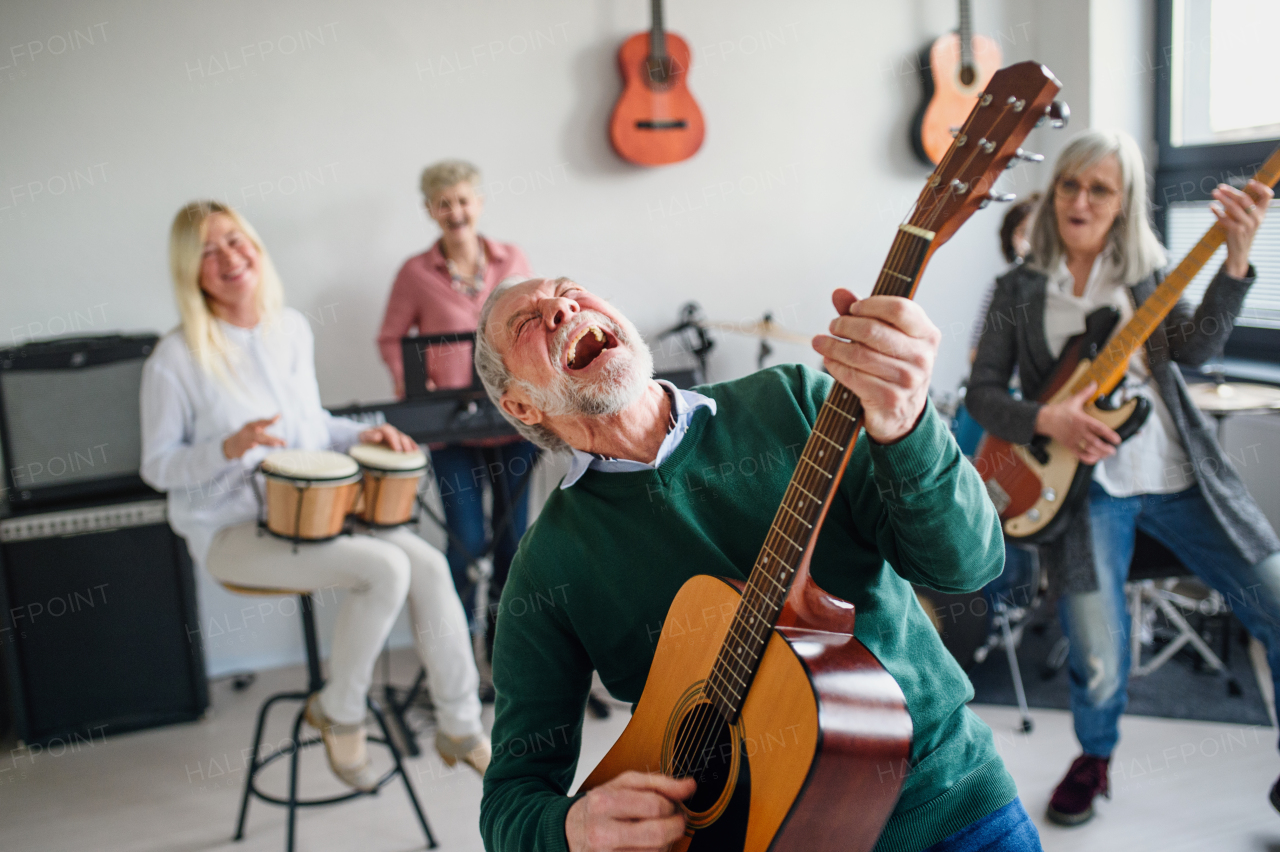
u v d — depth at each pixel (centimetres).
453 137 342
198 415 237
